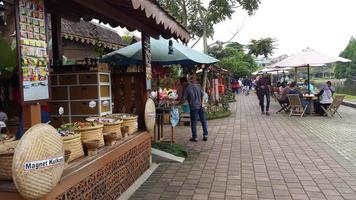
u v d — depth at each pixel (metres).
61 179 3.80
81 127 5.04
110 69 7.10
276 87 27.05
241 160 7.90
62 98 6.44
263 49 45.06
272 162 7.67
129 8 5.42
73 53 10.86
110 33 13.89
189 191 5.81
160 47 9.67
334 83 50.69
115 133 5.65
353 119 14.81
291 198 5.41
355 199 5.34
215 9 19.77
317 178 6.42
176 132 12.15
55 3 6.34
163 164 7.61
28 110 3.82
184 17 19.22
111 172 5.20
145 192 5.79
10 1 5.01
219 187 6.00
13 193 3.37
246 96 36.16
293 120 14.91
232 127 13.25
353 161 7.63
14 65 4.66
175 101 11.74
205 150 9.08
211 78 20.02
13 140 4.06
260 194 5.61
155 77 11.95
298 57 17.00
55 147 3.53
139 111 7.36
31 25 3.85
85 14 7.01
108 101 6.71
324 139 10.28
